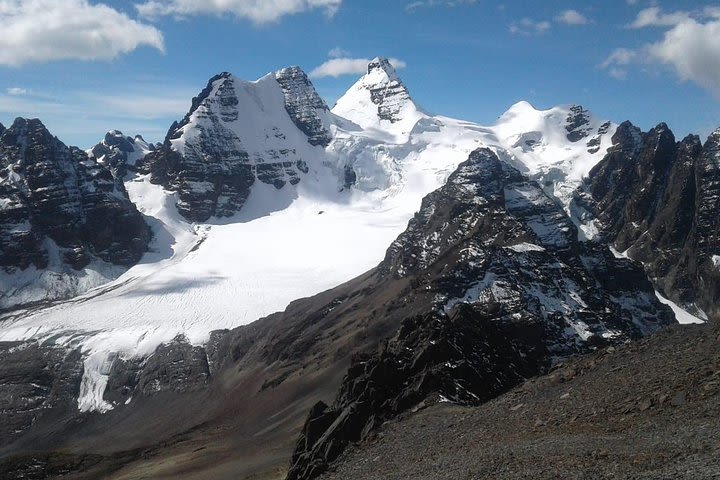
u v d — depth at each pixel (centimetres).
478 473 4616
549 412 5625
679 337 6334
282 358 19262
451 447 5738
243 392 18262
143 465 12775
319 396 13600
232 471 10175
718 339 5678
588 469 4038
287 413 13538
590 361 6619
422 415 7319
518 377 10019
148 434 18200
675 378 5209
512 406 6294
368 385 8125
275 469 9006
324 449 7331
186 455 12512
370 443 7012
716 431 4044
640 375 5609
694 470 3562
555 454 4491
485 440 5566
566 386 6197
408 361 8831
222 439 13450
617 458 4094
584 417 5212
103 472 13088
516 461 4594
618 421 4909
